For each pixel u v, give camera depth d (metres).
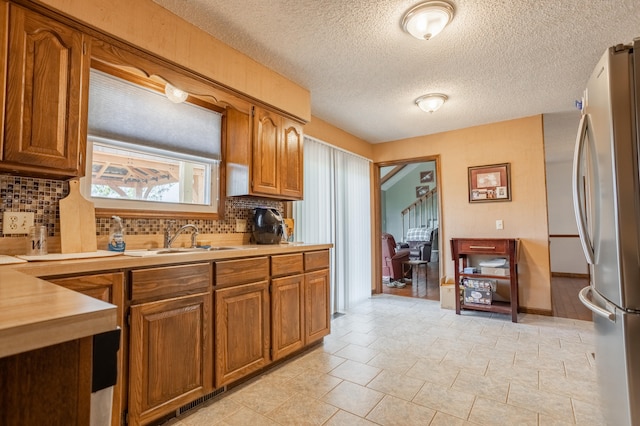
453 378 2.13
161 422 1.66
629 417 1.17
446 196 4.27
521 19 2.00
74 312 0.50
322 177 3.83
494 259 3.89
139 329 1.53
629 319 1.18
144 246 2.14
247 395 1.93
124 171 2.14
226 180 2.69
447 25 2.05
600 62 1.32
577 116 3.78
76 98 1.55
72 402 0.50
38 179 1.67
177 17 1.95
